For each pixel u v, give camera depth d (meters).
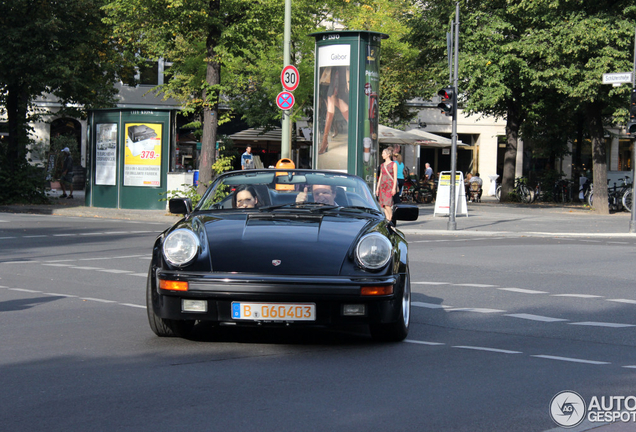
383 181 26.11
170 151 34.62
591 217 36.31
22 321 10.40
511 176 52.38
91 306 11.72
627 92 37.31
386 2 47.38
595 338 9.77
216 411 6.14
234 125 57.94
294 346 8.92
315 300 8.16
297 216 9.44
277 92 43.03
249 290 8.10
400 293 8.64
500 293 13.78
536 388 7.05
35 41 36.72
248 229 8.91
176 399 6.49
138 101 64.19
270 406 6.30
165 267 8.48
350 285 8.19
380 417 6.03
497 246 23.09
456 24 28.17
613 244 24.52
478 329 10.30
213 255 8.44
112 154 35.31
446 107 28.00
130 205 34.94
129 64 49.19
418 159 68.69
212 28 31.16
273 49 41.69
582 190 49.56
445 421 5.95
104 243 21.81
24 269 16.23
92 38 38.84
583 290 14.27
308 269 8.27
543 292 13.97
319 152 29.42
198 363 7.91
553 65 39.81
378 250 8.49
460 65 42.25
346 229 8.98
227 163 32.22
